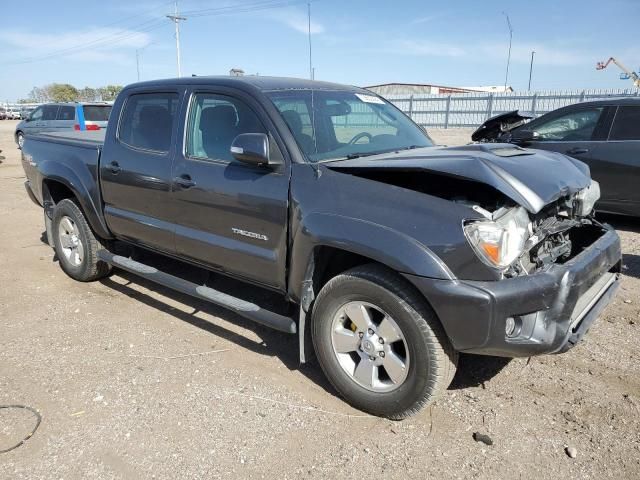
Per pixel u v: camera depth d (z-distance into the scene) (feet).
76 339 13.07
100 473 8.48
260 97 11.24
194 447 9.09
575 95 92.58
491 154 9.96
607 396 10.47
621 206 22.61
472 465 8.63
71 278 17.46
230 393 10.70
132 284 16.84
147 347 12.67
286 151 10.57
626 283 16.51
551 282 8.66
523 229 8.91
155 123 13.41
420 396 9.15
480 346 8.47
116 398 10.51
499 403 10.30
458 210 8.64
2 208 29.50
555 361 11.84
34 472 8.48
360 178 9.71
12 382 11.08
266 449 9.04
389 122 13.58
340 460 8.76
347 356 10.19
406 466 8.61
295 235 10.18
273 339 13.09
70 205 16.29
